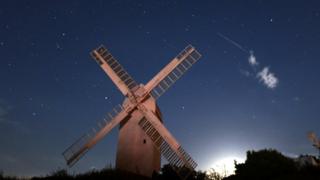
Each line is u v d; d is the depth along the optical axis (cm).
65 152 2084
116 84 2178
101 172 1777
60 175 1728
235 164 1838
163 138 2006
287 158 1811
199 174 1959
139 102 2098
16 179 1689
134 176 1839
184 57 2214
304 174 1619
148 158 1983
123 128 2064
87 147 2073
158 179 1905
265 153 1811
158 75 2169
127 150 2011
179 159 1961
